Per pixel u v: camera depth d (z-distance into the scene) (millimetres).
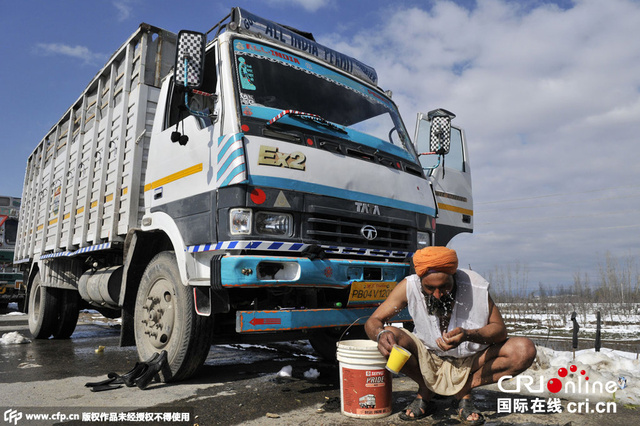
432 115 5066
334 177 3932
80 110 7281
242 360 5445
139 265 4770
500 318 2820
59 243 7441
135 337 4539
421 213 4652
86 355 6066
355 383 3021
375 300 3957
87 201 6348
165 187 4355
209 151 3818
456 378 2902
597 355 4859
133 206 5141
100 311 7480
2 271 16078
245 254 3451
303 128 3977
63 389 3977
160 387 3953
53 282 7594
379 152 4492
